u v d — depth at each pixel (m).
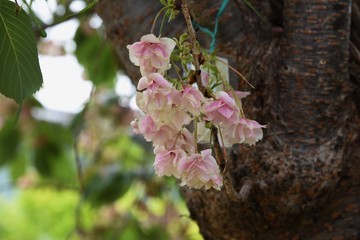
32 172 1.93
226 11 0.89
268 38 0.91
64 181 1.82
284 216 0.90
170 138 0.70
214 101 0.68
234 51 0.89
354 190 0.91
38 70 0.76
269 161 0.88
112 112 1.85
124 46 0.98
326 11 0.88
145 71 0.68
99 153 1.83
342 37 0.88
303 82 0.88
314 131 0.88
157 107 0.66
